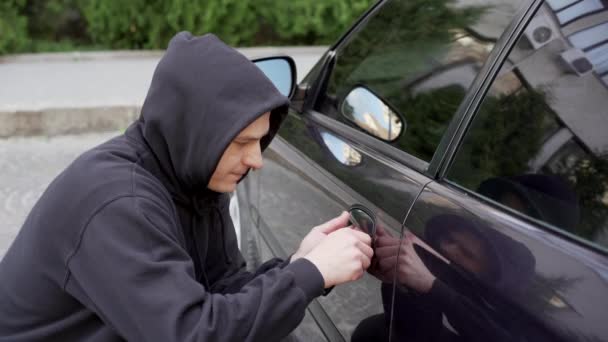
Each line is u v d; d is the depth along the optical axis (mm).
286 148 2188
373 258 1427
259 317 1109
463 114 1420
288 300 1151
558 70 1250
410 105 1672
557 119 1214
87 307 1171
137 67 7469
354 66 2086
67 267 1145
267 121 1251
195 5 8203
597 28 1204
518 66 1341
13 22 8102
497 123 1330
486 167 1301
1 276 1284
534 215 1151
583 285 957
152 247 1107
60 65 7562
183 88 1176
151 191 1174
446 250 1203
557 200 1136
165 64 1211
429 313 1208
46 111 5559
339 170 1733
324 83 2240
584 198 1096
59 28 9164
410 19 1911
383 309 1384
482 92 1397
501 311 1044
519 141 1266
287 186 2107
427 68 1685
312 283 1194
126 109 5730
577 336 919
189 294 1081
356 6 8789
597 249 1018
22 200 4168
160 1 8211
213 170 1201
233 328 1086
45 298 1211
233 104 1162
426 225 1279
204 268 1537
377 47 2012
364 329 1476
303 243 1457
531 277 1026
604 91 1148
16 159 4965
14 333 1266
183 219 1338
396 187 1450
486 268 1106
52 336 1243
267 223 2361
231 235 1604
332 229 1482
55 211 1154
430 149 1491
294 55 8242
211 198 1368
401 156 1572
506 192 1226
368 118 1841
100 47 8570
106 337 1207
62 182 1180
